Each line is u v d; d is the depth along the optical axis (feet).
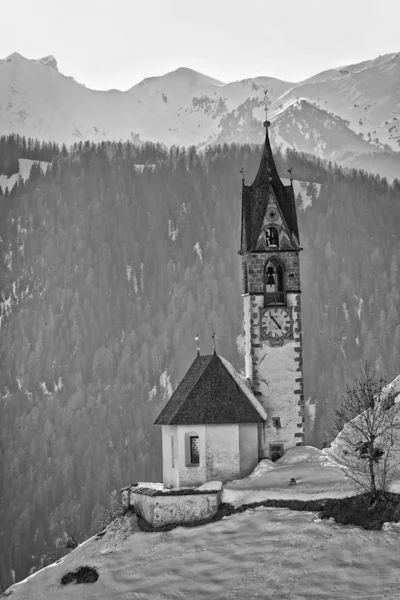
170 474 639.76
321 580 477.36
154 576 532.32
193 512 581.53
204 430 625.41
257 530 540.93
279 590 479.41
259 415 640.17
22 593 568.82
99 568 560.20
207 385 639.76
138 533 586.04
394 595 449.48
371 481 531.91
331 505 539.70
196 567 526.57
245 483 601.21
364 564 479.82
